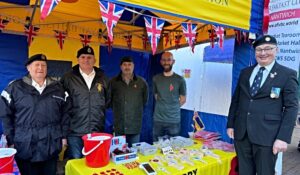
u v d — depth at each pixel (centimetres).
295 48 295
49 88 206
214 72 360
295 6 293
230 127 240
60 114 216
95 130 251
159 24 175
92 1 281
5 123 193
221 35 210
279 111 206
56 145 207
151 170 184
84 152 190
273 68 210
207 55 372
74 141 245
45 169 215
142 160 211
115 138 217
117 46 391
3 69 320
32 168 206
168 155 224
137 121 318
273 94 204
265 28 239
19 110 195
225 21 206
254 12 230
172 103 339
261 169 210
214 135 288
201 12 190
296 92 201
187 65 410
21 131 194
